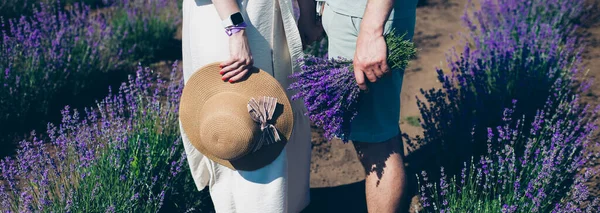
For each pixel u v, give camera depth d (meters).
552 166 3.29
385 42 2.74
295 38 2.96
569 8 5.81
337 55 3.13
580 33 5.73
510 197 3.23
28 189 3.31
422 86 5.16
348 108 2.98
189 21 2.96
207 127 2.76
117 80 5.21
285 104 2.86
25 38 5.11
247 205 3.02
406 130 4.53
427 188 3.76
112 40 5.45
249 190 3.00
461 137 3.86
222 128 2.72
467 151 3.84
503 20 5.43
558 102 4.26
